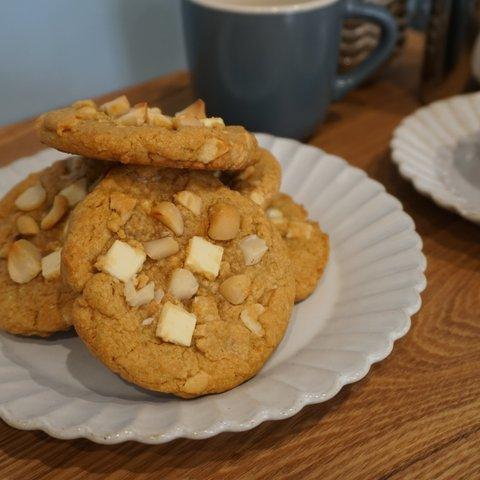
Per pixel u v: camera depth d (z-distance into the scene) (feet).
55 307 0.95
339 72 1.55
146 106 0.98
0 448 0.87
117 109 0.98
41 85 1.85
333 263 1.09
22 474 0.84
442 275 1.11
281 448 0.87
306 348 0.95
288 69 1.30
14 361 0.94
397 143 1.31
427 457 0.86
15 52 1.74
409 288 0.98
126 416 0.84
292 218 1.11
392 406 0.92
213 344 0.88
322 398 0.84
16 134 1.46
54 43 1.81
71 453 0.86
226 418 0.82
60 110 0.95
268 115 1.36
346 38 1.50
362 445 0.87
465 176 1.28
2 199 1.09
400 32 1.62
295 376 0.88
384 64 1.61
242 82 1.32
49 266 0.97
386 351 0.89
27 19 1.71
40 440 0.87
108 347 0.87
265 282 0.93
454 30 1.49
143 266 0.91
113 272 0.88
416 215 1.23
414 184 1.21
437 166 1.30
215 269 0.91
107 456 0.86
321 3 1.27
